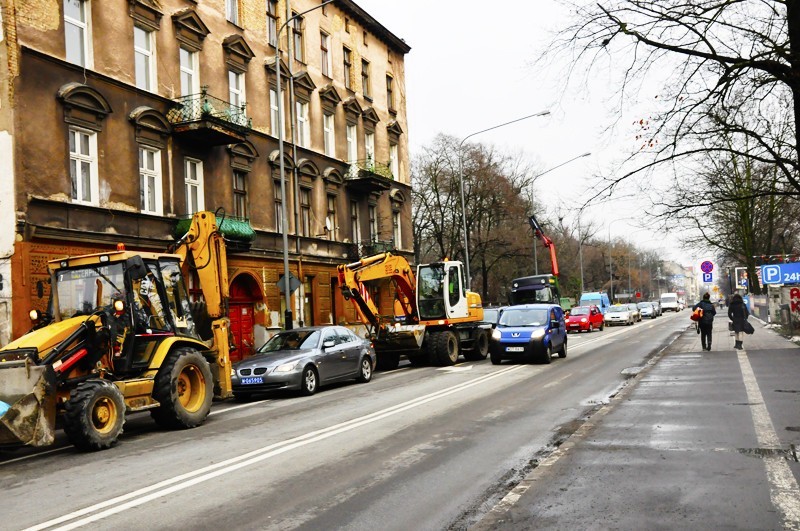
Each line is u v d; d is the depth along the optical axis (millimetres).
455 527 5367
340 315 32219
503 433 9375
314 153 30922
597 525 5043
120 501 6559
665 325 48219
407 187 40688
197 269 14219
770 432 8156
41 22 17562
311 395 15594
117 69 20000
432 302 23359
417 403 12836
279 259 27500
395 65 40562
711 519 5059
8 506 6668
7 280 16453
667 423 9094
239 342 25516
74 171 18469
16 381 9289
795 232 35969
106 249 19000
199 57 23781
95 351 10508
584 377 16312
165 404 11219
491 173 54969
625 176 11344
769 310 33875
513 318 21859
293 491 6660
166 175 21891
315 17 31797
